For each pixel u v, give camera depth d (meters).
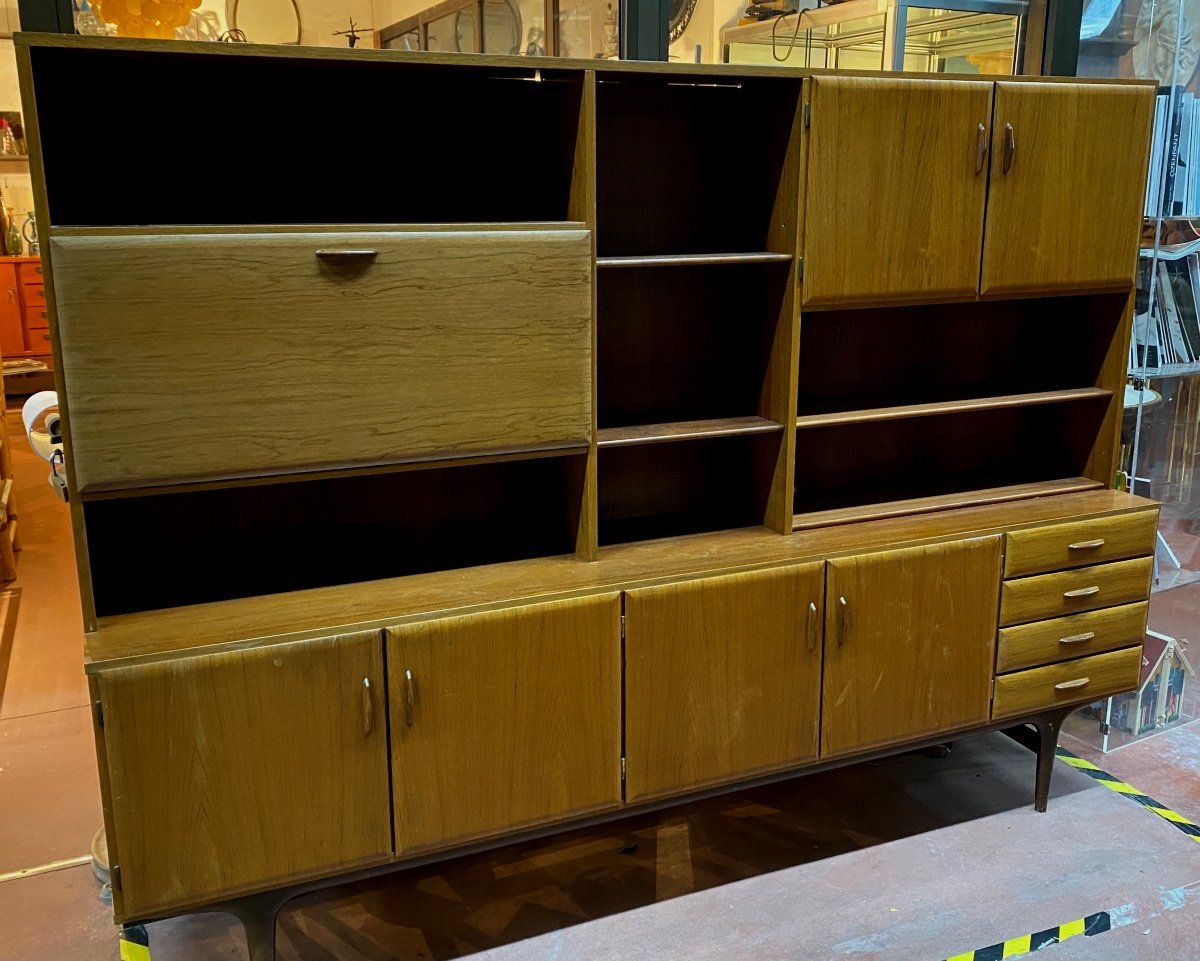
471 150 2.44
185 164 2.23
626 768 2.35
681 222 2.66
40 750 3.26
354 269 2.02
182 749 1.96
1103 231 2.75
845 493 2.96
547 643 2.21
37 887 2.59
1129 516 2.83
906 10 2.96
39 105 2.01
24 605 4.54
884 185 2.46
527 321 2.19
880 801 2.98
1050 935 2.40
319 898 2.57
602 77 2.31
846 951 2.36
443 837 2.20
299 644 2.00
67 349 1.86
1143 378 4.05
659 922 2.47
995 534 2.65
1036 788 2.92
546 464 2.65
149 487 1.98
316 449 2.07
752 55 3.46
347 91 2.32
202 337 1.94
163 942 2.42
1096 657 2.88
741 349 2.73
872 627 2.55
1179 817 2.90
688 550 2.50
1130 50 3.91
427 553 2.52
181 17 2.29
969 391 2.99
